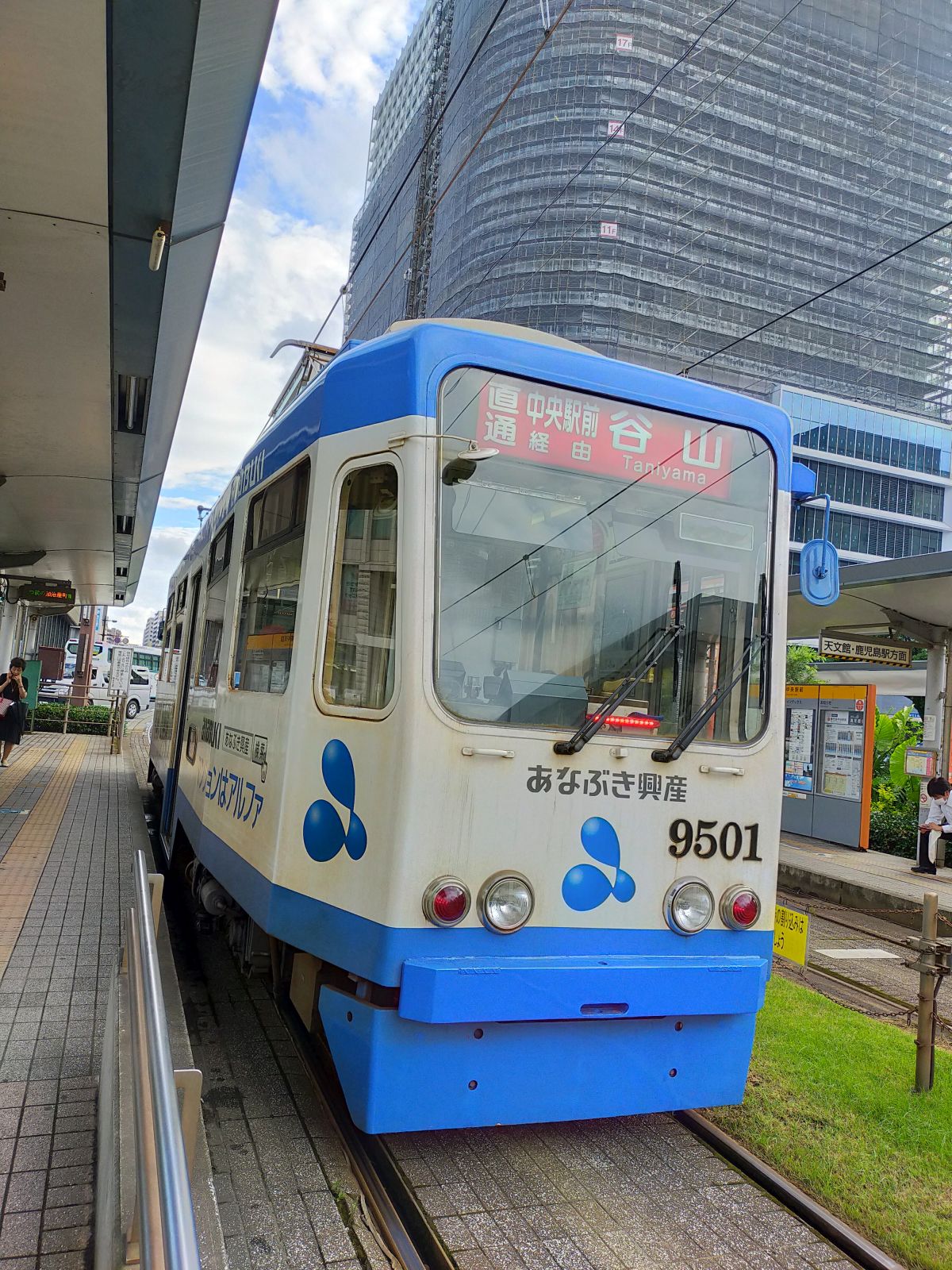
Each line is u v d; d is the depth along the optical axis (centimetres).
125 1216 245
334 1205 329
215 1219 289
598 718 355
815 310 6762
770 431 414
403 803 327
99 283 690
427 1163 366
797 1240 330
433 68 7231
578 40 6109
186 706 709
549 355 372
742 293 6469
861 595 1209
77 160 543
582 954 350
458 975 317
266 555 461
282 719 390
